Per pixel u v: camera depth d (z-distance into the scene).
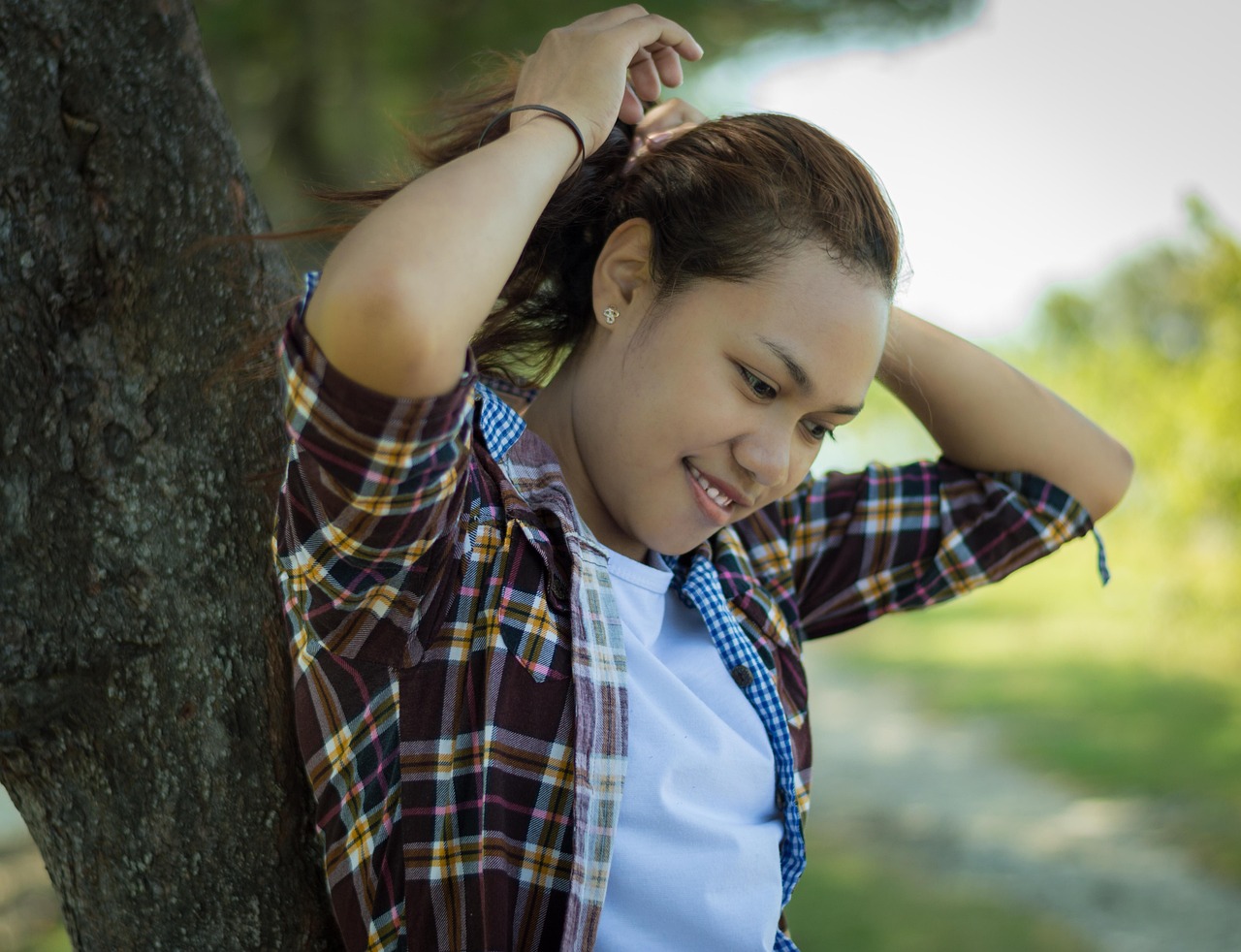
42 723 1.18
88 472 1.15
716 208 1.20
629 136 1.39
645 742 1.22
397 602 1.08
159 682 1.20
